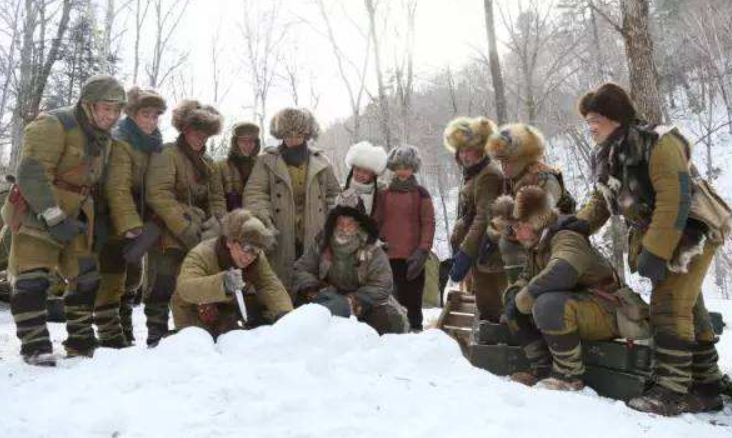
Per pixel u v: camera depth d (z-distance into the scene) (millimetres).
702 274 3404
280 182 4754
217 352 3078
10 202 3643
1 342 4793
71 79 16656
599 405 3037
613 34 18609
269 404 2508
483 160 4766
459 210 5051
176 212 4219
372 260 4465
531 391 3041
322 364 2861
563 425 2648
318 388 2711
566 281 3570
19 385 3016
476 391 2916
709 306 8250
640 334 3512
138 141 4191
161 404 2521
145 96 4191
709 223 3303
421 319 5598
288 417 2469
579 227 3723
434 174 31922
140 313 7004
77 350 3949
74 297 3945
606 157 3504
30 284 3605
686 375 3367
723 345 5457
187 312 3809
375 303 4410
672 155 3252
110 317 4449
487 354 4113
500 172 4656
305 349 3031
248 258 3758
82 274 3883
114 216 4051
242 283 3564
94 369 2957
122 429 2371
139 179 4234
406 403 2650
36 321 3629
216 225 4367
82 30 15875
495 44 13203
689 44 32500
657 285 3439
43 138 3568
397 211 5500
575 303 3564
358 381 2822
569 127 13070
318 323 3131
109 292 4430
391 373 3037
